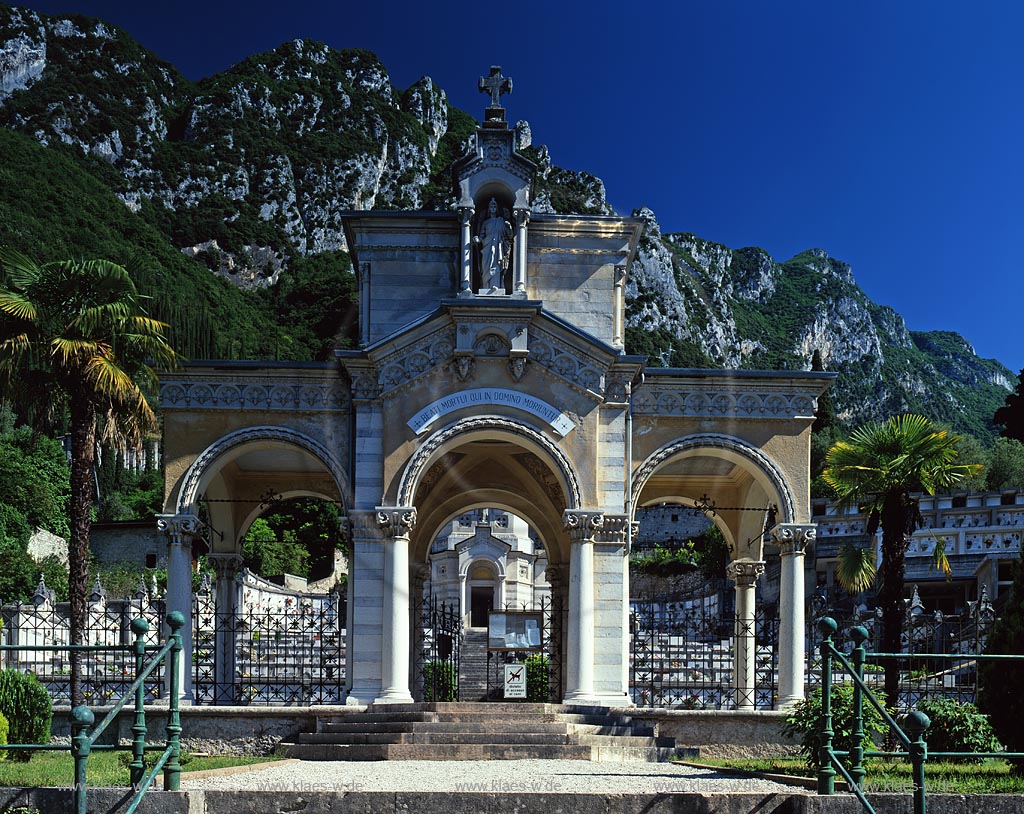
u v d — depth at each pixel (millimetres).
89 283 31297
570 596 31281
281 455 35719
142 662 16766
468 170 32750
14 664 34000
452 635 38438
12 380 30812
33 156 154875
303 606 35844
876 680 36188
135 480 110688
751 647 36469
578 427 31828
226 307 149500
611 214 33875
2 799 15492
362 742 26781
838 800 16047
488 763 24062
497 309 31719
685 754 28203
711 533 92062
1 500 83938
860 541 69875
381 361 31891
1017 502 66375
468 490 38000
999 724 21516
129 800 15625
